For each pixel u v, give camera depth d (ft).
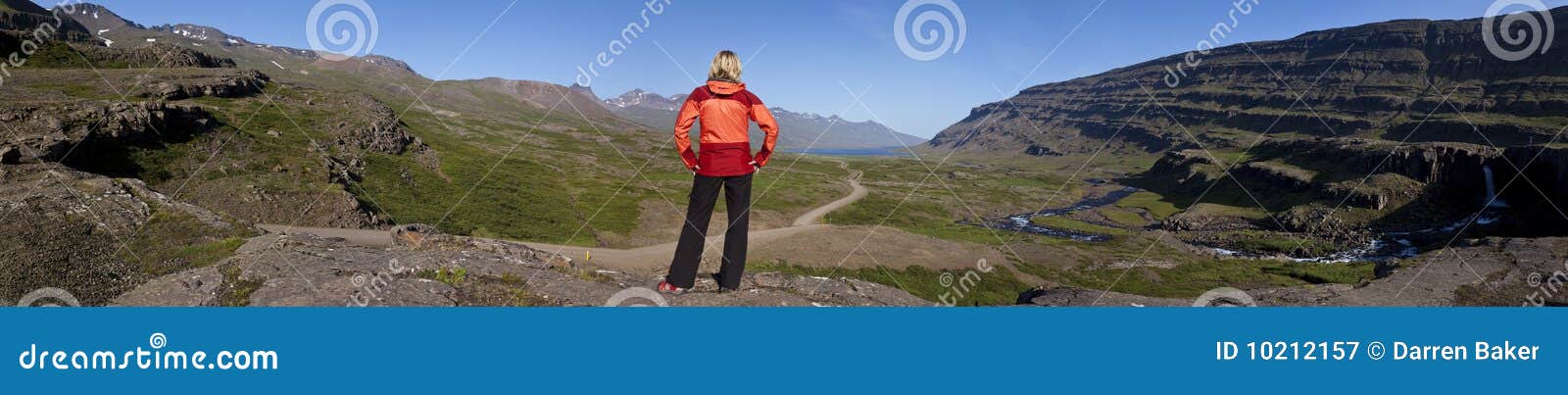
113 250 76.02
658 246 307.58
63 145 197.36
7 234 75.77
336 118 405.59
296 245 34.88
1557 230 469.57
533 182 431.84
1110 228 536.83
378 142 386.52
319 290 25.55
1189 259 372.79
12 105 212.23
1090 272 318.65
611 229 330.95
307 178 264.93
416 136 488.44
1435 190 587.27
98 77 370.12
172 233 96.73
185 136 269.23
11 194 95.25
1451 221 530.68
